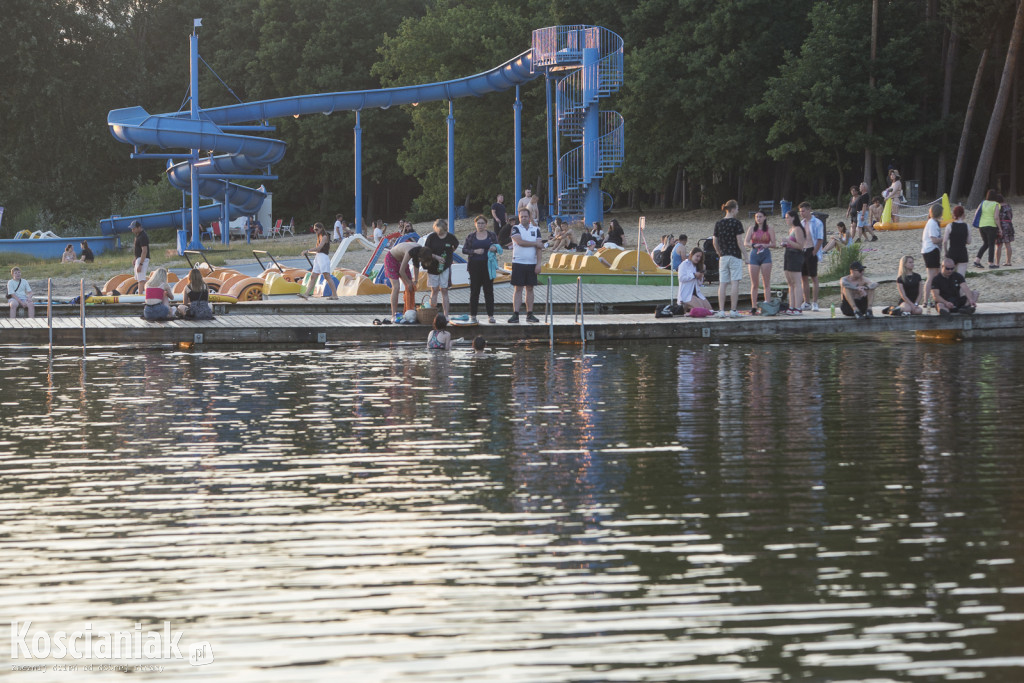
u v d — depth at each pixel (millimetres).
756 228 41906
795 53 117938
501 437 21734
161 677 10578
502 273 58781
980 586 12609
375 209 183125
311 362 34938
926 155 114562
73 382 30516
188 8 184125
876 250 67938
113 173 171625
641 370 31938
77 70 163500
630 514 15844
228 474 18609
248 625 11797
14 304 49000
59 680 10578
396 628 11656
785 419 23422
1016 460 19047
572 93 100625
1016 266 56344
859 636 11266
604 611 12031
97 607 12352
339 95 97750
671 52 115000
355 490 17422
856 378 29688
